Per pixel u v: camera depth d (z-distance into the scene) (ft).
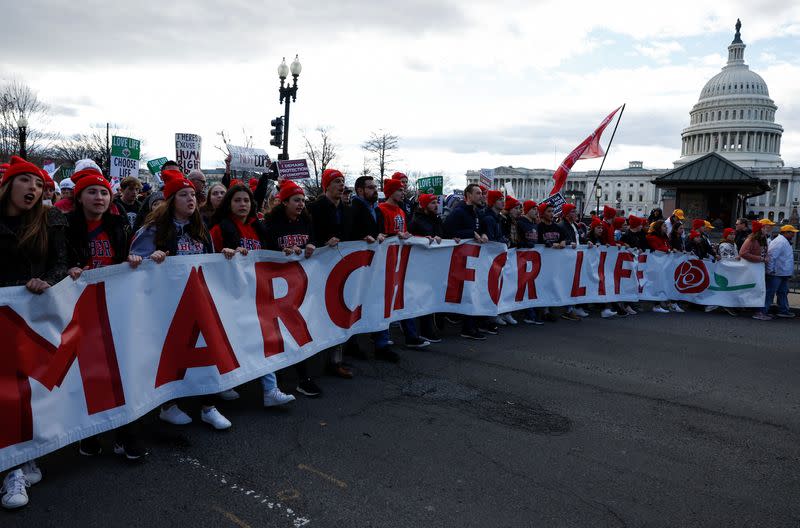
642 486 11.44
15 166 10.35
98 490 10.59
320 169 137.49
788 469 12.53
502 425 14.32
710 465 12.57
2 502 9.82
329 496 10.57
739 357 22.35
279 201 16.48
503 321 26.99
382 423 14.12
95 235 12.13
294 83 55.77
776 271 32.22
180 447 12.49
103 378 11.48
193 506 10.12
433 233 23.22
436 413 14.94
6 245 10.25
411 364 19.44
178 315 13.01
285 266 15.79
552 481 11.48
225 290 14.06
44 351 10.55
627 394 17.19
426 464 11.98
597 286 30.30
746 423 15.24
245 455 12.16
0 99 97.25
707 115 329.31
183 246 13.41
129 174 31.91
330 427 13.79
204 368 13.43
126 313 11.89
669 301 34.91
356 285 18.29
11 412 10.08
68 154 134.10
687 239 35.47
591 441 13.58
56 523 9.50
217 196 17.71
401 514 10.04
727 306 33.50
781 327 29.66
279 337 15.34
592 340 24.30
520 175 364.38
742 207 123.44
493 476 11.57
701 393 17.63
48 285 10.51
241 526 9.55
